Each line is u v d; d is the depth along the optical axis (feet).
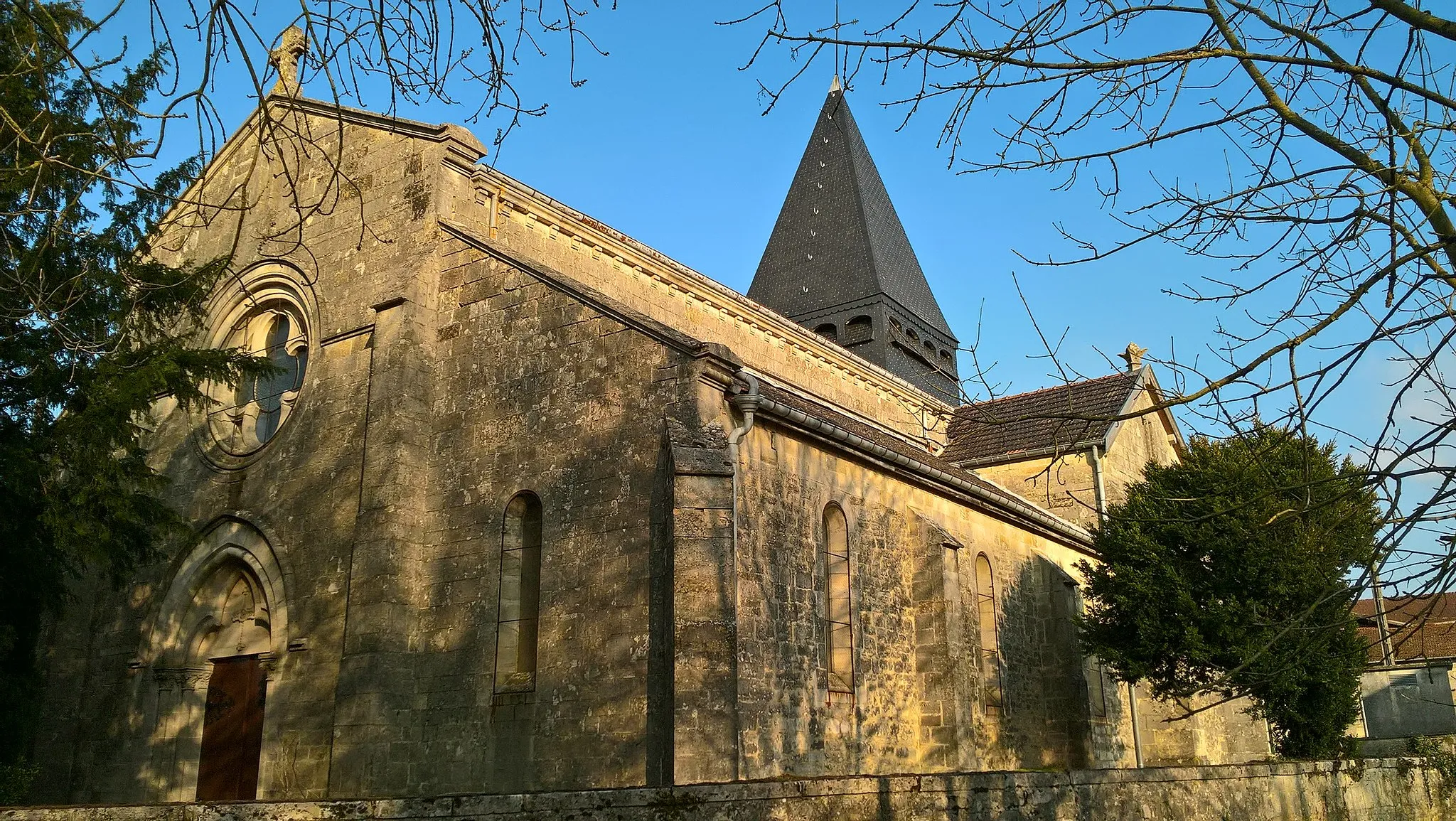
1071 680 71.15
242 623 60.29
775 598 50.49
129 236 50.29
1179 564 62.08
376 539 53.11
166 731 59.52
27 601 52.08
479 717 49.60
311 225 64.54
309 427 59.98
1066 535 77.00
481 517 52.85
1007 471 88.33
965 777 29.43
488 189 61.98
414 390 55.93
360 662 51.44
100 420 47.73
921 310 117.08
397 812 20.71
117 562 53.62
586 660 47.44
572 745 46.68
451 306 57.67
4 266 41.11
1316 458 54.34
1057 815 31.65
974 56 23.22
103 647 63.46
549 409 52.47
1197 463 62.13
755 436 51.90
